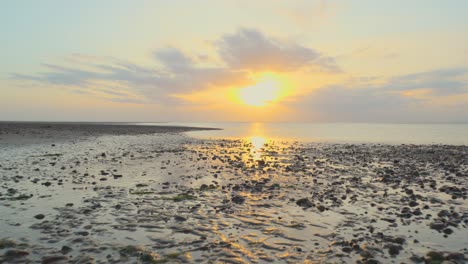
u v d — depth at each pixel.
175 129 105.44
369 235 8.39
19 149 30.19
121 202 11.48
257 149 36.03
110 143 41.12
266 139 57.53
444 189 14.34
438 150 35.75
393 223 9.45
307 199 11.82
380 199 12.52
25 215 9.73
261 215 10.12
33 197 12.09
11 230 8.34
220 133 82.44
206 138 58.00
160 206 10.98
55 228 8.55
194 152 31.00
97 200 11.73
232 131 99.19
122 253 6.97
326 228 8.92
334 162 24.44
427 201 12.29
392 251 7.30
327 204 11.65
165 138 55.34
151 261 6.56
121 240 7.77
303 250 7.32
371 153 31.94
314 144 45.31
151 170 19.23
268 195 12.98
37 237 7.85
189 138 56.72
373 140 56.50
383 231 8.76
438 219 9.84
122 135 61.88
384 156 29.09
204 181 15.95
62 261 6.50
